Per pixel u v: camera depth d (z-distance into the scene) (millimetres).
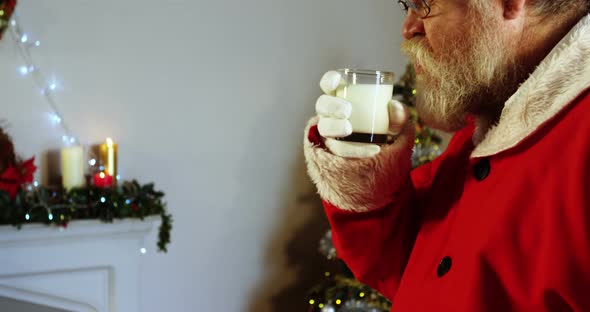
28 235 2131
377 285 1161
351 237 1085
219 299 2770
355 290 2463
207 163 2695
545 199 760
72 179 2264
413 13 940
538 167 783
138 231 2316
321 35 2941
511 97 828
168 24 2562
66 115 2385
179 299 2672
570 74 779
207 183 2703
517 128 815
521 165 812
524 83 817
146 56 2523
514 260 774
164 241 2432
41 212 2131
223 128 2723
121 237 2303
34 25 2314
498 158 870
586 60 775
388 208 1058
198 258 2707
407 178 1087
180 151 2629
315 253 3000
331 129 939
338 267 3053
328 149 1006
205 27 2648
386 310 2385
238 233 2797
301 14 2883
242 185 2791
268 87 2822
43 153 2352
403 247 1102
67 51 2375
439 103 898
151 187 2402
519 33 841
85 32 2402
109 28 2445
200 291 2721
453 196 998
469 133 1071
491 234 796
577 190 727
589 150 734
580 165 733
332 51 2979
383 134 974
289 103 2883
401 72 3205
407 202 1081
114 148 2352
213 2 2658
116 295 2322
